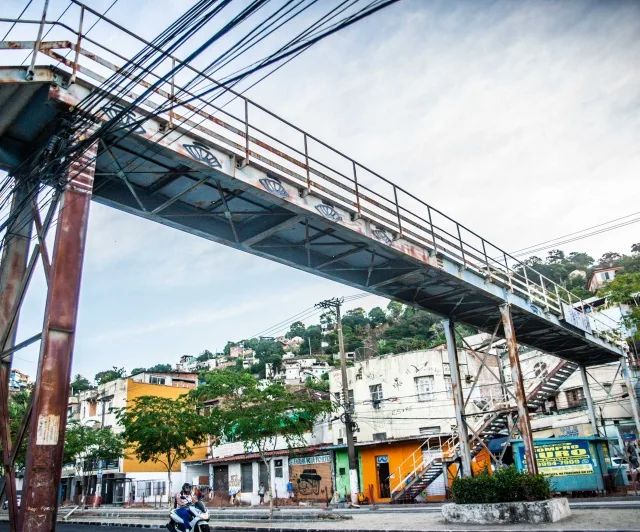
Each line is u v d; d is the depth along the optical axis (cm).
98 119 891
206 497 4359
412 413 3712
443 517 1795
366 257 1616
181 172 1151
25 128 976
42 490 698
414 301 1922
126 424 3183
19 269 937
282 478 3931
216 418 2772
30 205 919
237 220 1389
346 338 10619
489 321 2272
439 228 1730
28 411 789
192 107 925
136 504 4481
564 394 3766
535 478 1648
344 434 3925
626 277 3112
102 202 1171
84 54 938
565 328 2372
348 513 2650
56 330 772
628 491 2434
